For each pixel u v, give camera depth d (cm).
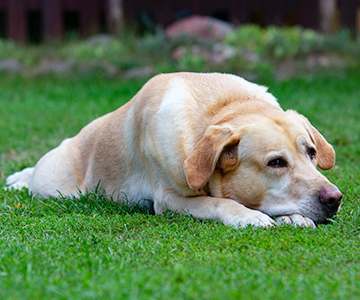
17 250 296
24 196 475
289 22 1694
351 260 274
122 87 1217
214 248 298
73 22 1869
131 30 1591
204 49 1370
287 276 250
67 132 788
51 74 1417
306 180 338
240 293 223
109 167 434
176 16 1738
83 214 388
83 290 232
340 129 695
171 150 370
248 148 347
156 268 265
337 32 1479
